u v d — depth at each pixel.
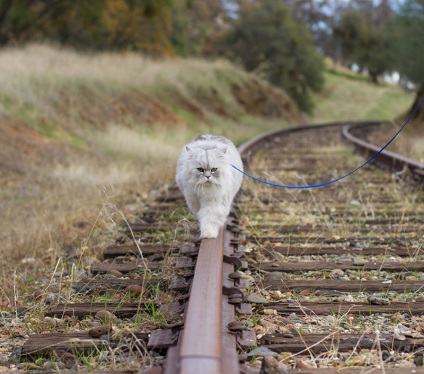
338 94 62.12
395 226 6.50
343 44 92.00
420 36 27.39
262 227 6.64
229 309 3.86
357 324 3.95
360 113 53.62
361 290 4.61
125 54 28.81
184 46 44.75
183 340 2.96
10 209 8.86
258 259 5.44
